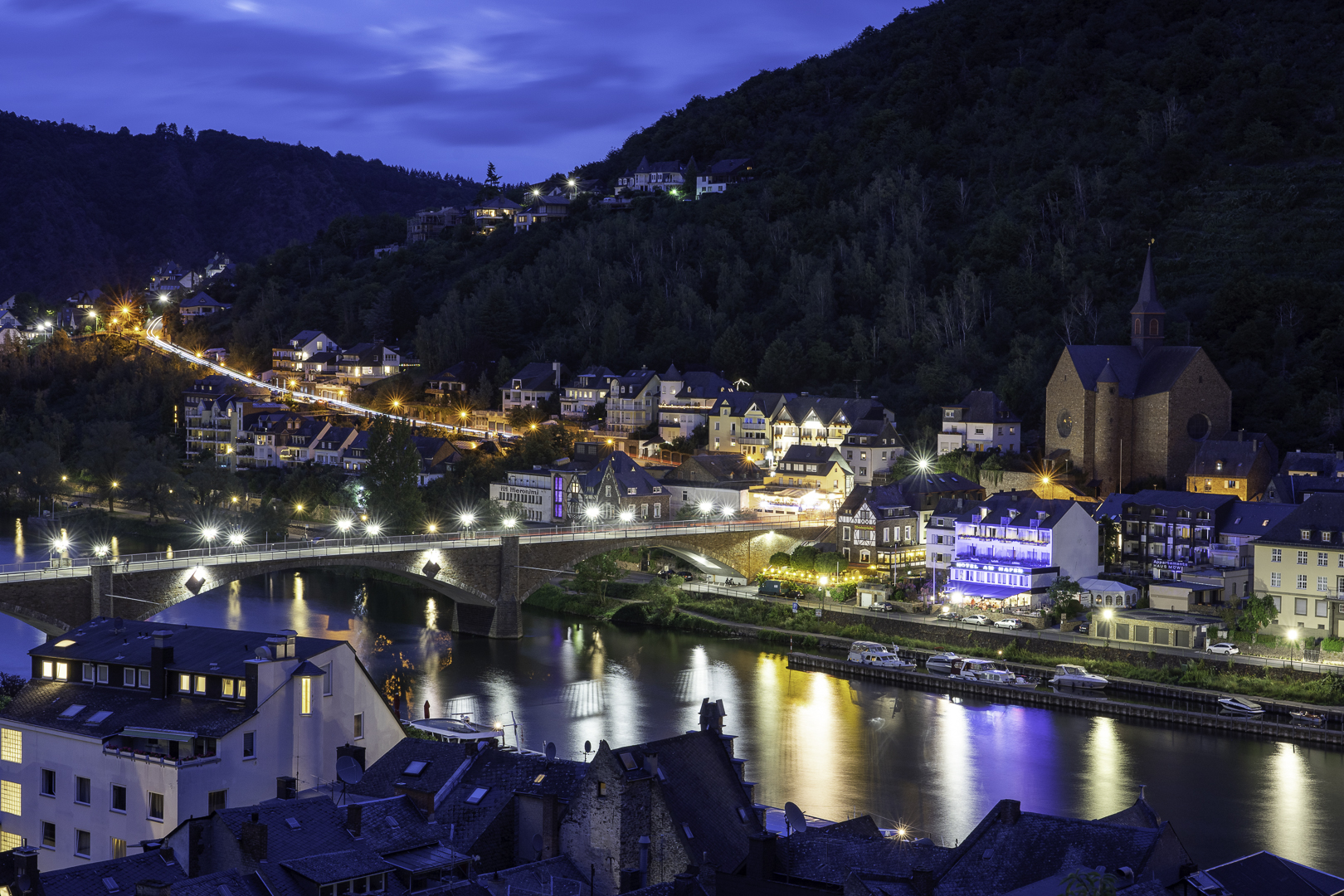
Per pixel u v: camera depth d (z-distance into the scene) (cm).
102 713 10781
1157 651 19550
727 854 8775
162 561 18888
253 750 10538
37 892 7462
